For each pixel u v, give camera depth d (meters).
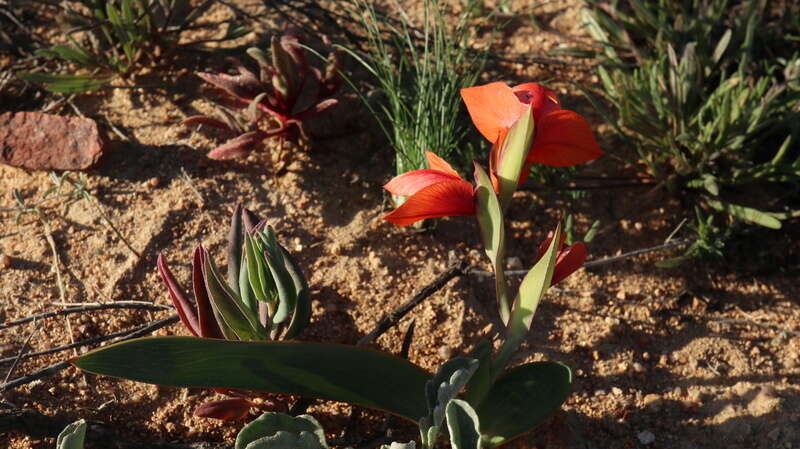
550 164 0.64
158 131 0.80
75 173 0.78
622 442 0.71
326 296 0.74
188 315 0.68
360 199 0.78
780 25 0.85
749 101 0.79
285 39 0.78
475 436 0.64
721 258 0.78
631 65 0.84
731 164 0.79
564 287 0.76
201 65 0.83
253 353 0.65
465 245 0.77
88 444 0.68
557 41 0.86
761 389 0.73
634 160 0.81
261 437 0.66
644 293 0.77
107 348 0.63
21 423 0.68
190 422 0.71
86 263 0.75
